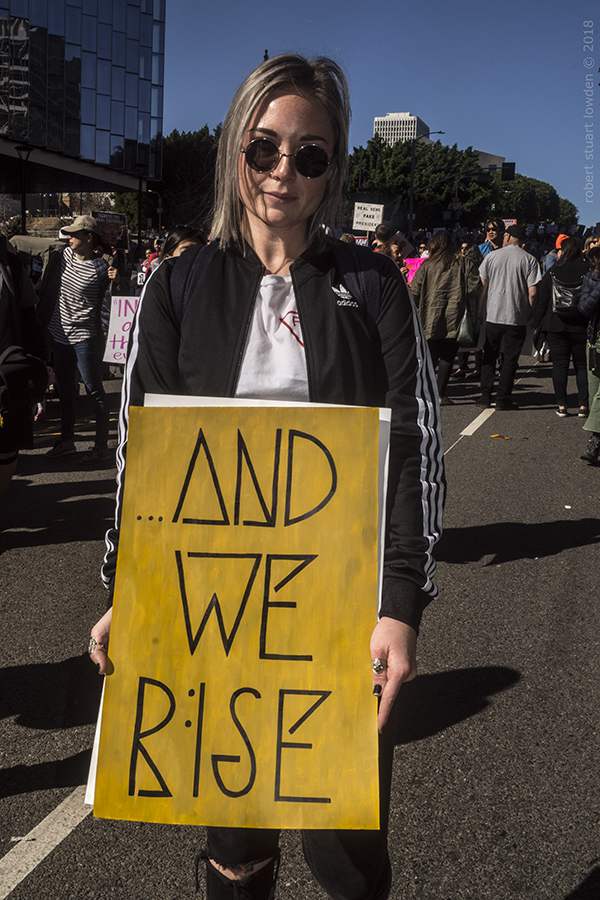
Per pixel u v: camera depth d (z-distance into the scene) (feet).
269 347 5.04
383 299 5.14
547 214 395.14
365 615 4.70
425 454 4.92
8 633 13.00
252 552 4.77
